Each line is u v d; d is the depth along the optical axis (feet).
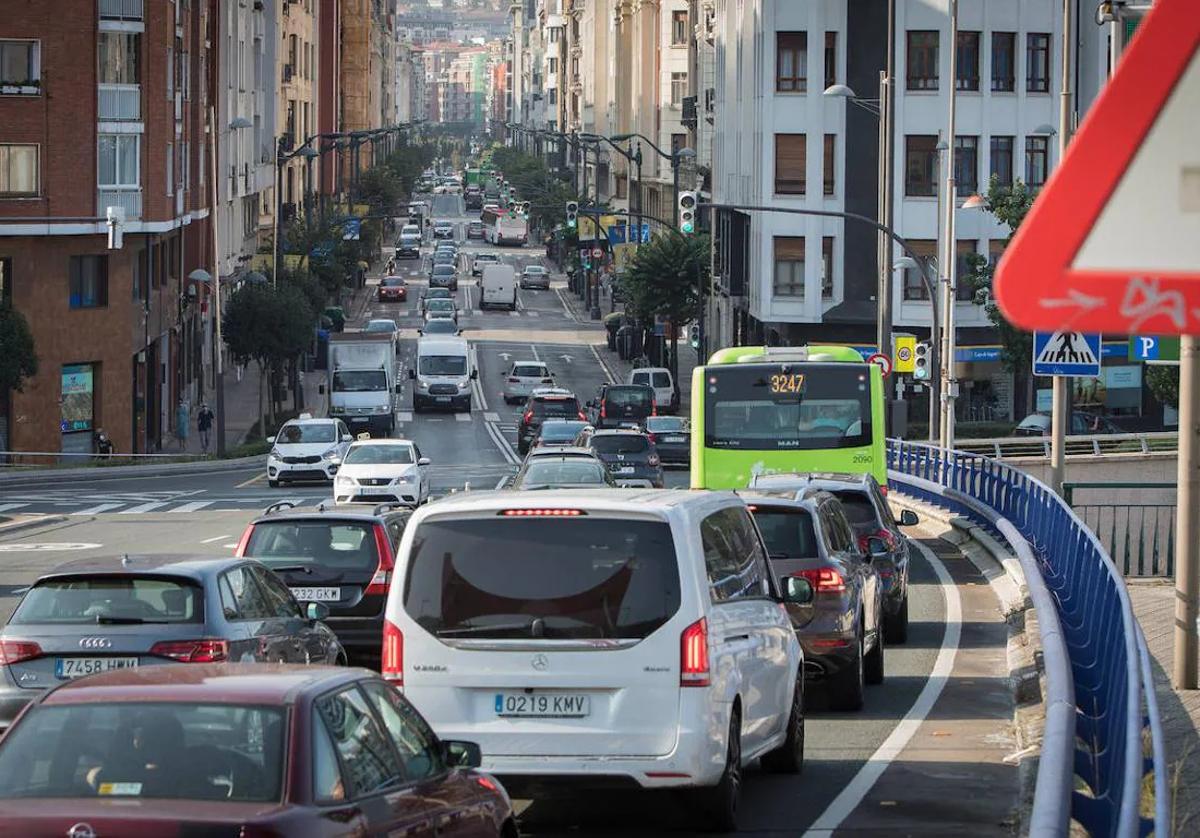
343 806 48.32
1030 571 143.54
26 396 430.61
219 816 44.91
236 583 104.01
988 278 476.54
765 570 93.15
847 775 97.71
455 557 78.02
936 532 280.92
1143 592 175.11
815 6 515.50
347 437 401.49
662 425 438.40
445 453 491.31
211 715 48.55
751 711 85.92
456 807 56.75
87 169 434.30
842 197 519.60
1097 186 18.93
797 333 527.81
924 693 128.98
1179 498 114.73
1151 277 18.86
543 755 76.48
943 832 82.28
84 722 48.57
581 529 77.36
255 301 528.22
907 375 495.41
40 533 281.13
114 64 442.50
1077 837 76.54
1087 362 188.44
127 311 456.45
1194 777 83.56
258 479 412.98
